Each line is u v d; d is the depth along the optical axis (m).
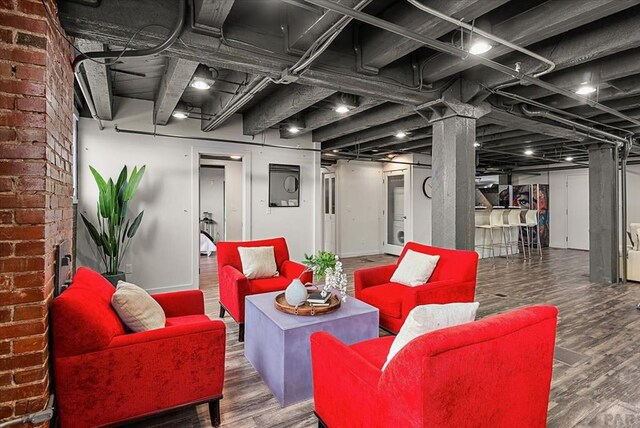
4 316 1.46
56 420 1.67
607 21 2.34
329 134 5.64
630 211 8.73
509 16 2.29
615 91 3.39
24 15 1.49
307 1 1.70
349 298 2.81
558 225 9.95
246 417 2.06
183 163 5.00
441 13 1.88
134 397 1.76
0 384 1.45
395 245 8.38
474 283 3.09
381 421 1.33
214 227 9.41
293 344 2.19
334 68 2.58
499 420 1.33
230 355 2.89
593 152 5.71
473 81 3.26
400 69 2.91
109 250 4.14
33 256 1.51
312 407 2.17
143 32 2.01
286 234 5.95
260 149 5.67
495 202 10.32
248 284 3.22
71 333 1.61
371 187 8.55
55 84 1.75
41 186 1.53
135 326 1.97
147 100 4.70
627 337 3.27
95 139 4.43
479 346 1.22
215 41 2.15
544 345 1.45
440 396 1.15
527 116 4.05
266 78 2.87
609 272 5.48
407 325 1.42
